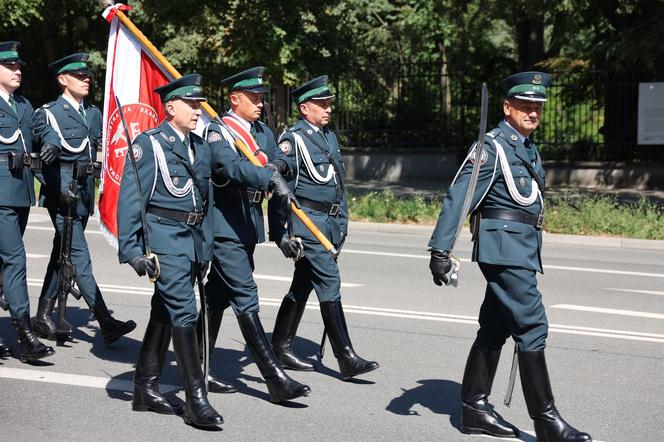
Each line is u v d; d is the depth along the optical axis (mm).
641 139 26531
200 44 33094
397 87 31969
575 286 13445
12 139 9164
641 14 25594
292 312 8977
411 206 21125
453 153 31094
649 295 12820
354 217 21000
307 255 8570
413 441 6965
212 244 7570
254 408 7727
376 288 12922
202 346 8203
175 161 7289
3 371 8648
